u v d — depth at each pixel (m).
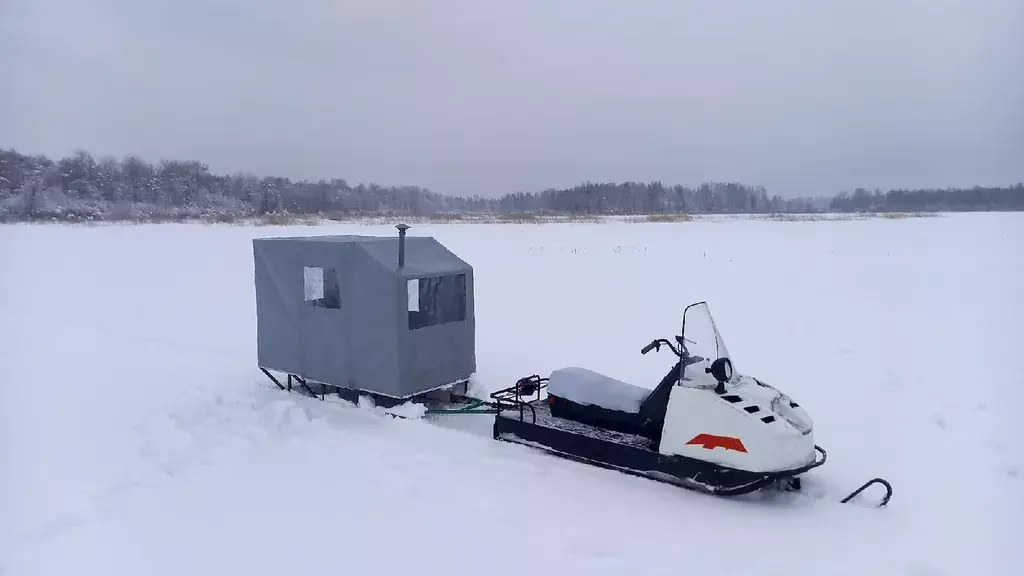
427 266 7.25
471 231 38.00
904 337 10.68
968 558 4.31
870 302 13.91
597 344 10.73
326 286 7.54
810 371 8.86
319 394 7.95
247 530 4.71
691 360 5.48
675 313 13.10
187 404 7.68
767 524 4.79
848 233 36.00
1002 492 5.29
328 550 4.44
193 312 13.74
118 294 15.88
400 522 4.80
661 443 5.39
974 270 18.88
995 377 8.36
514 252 25.06
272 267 7.98
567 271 19.44
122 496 5.30
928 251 24.58
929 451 6.14
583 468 5.76
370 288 7.08
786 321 12.06
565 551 4.42
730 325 11.80
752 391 5.35
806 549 4.45
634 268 20.06
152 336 11.54
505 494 5.25
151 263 21.70
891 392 7.89
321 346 7.62
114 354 10.22
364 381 7.28
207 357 10.08
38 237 30.86
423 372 7.21
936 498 5.21
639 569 4.19
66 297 15.43
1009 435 6.45
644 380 8.81
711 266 20.45
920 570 4.17
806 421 5.24
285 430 6.75
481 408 7.39
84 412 7.41
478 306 14.05
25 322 12.52
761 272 18.98
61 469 5.85
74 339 11.20
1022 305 13.34
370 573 4.15
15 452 6.24
